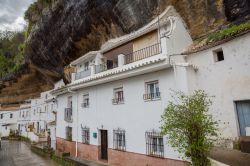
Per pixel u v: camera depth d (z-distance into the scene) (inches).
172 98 393.1
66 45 881.5
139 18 589.6
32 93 1733.5
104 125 552.4
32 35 1027.9
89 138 610.9
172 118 279.4
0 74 1897.1
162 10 538.9
